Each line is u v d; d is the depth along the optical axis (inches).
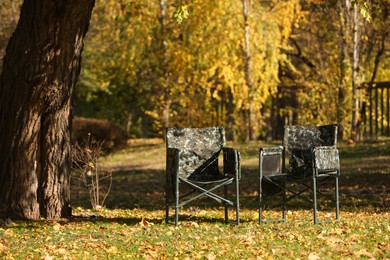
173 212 499.2
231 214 470.3
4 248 341.1
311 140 415.2
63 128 448.8
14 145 436.5
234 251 324.8
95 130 912.9
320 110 995.9
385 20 886.4
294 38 1274.6
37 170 444.5
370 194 567.8
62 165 451.8
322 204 523.8
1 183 439.8
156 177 802.2
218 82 1137.4
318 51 1178.6
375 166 725.3
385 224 396.8
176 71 1109.7
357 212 470.3
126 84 1427.2
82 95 1536.7
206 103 1112.2
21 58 426.0
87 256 318.7
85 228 402.9
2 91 438.9
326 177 419.8
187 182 391.2
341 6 990.4
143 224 406.3
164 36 1126.4
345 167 745.0
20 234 384.8
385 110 1212.5
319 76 1083.3
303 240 349.4
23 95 430.3
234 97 1070.4
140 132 1599.4
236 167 401.4
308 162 416.5
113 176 824.3
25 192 439.2
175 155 393.1
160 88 1210.6
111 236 370.9
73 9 413.4
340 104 972.6
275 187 418.9
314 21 1205.7
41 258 314.0
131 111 1541.6
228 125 1130.0
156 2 1136.8
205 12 1056.2
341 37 989.2
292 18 1102.4
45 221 430.0
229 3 1061.8
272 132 1170.0
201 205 548.1
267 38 1075.3
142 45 1147.3
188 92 1137.4
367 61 1115.3
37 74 425.1
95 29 1360.7
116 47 1251.8
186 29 1074.7
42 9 414.3
